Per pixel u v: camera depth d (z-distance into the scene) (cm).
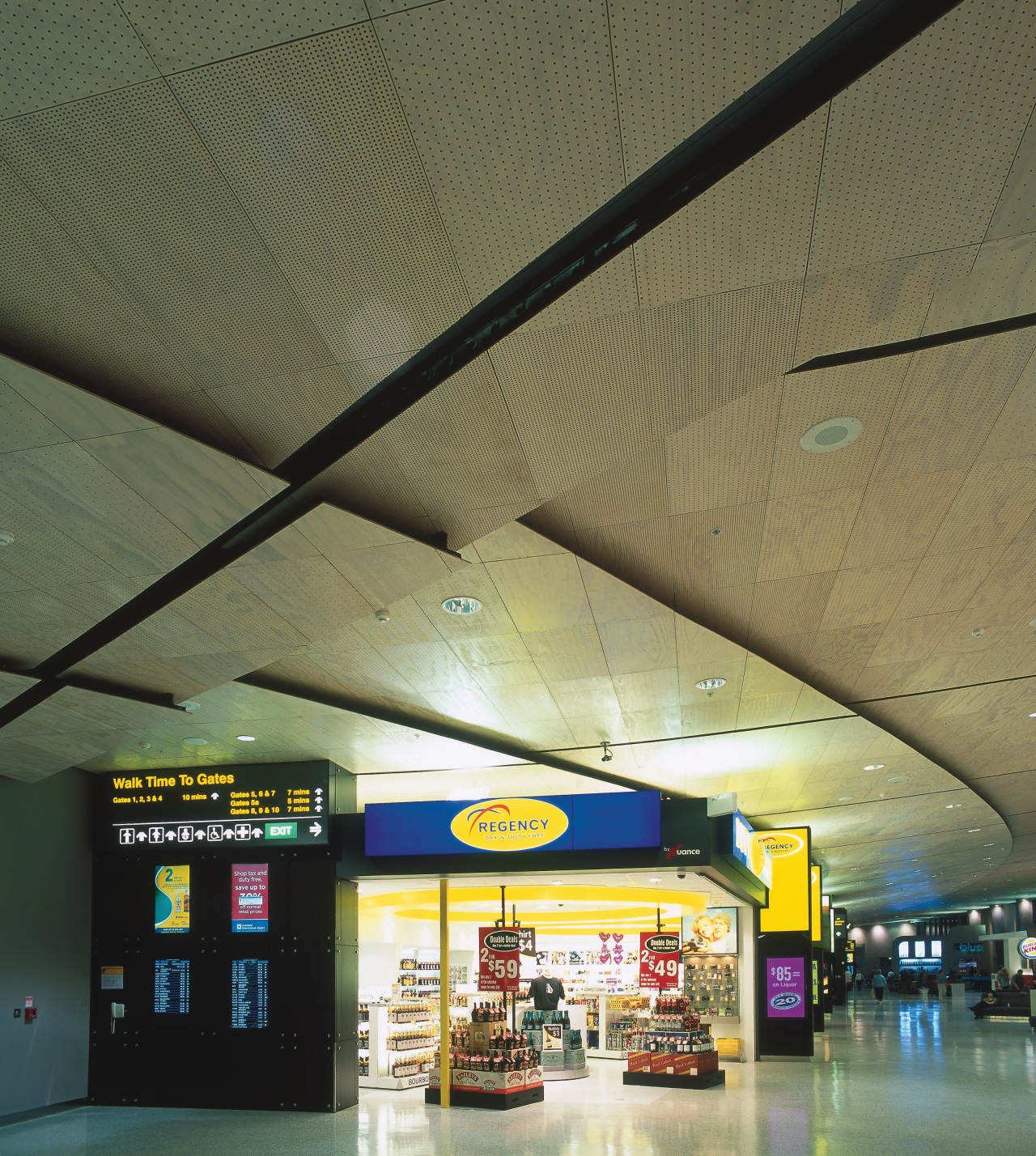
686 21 277
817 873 2419
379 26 273
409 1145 915
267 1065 1137
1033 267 417
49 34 272
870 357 508
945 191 348
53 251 349
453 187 327
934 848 2436
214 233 342
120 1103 1160
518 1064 1193
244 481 482
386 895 1584
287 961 1163
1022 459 625
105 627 695
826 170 331
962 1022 2806
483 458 487
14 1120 1064
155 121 300
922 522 702
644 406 455
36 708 843
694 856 1057
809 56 305
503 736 1152
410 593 627
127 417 430
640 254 360
